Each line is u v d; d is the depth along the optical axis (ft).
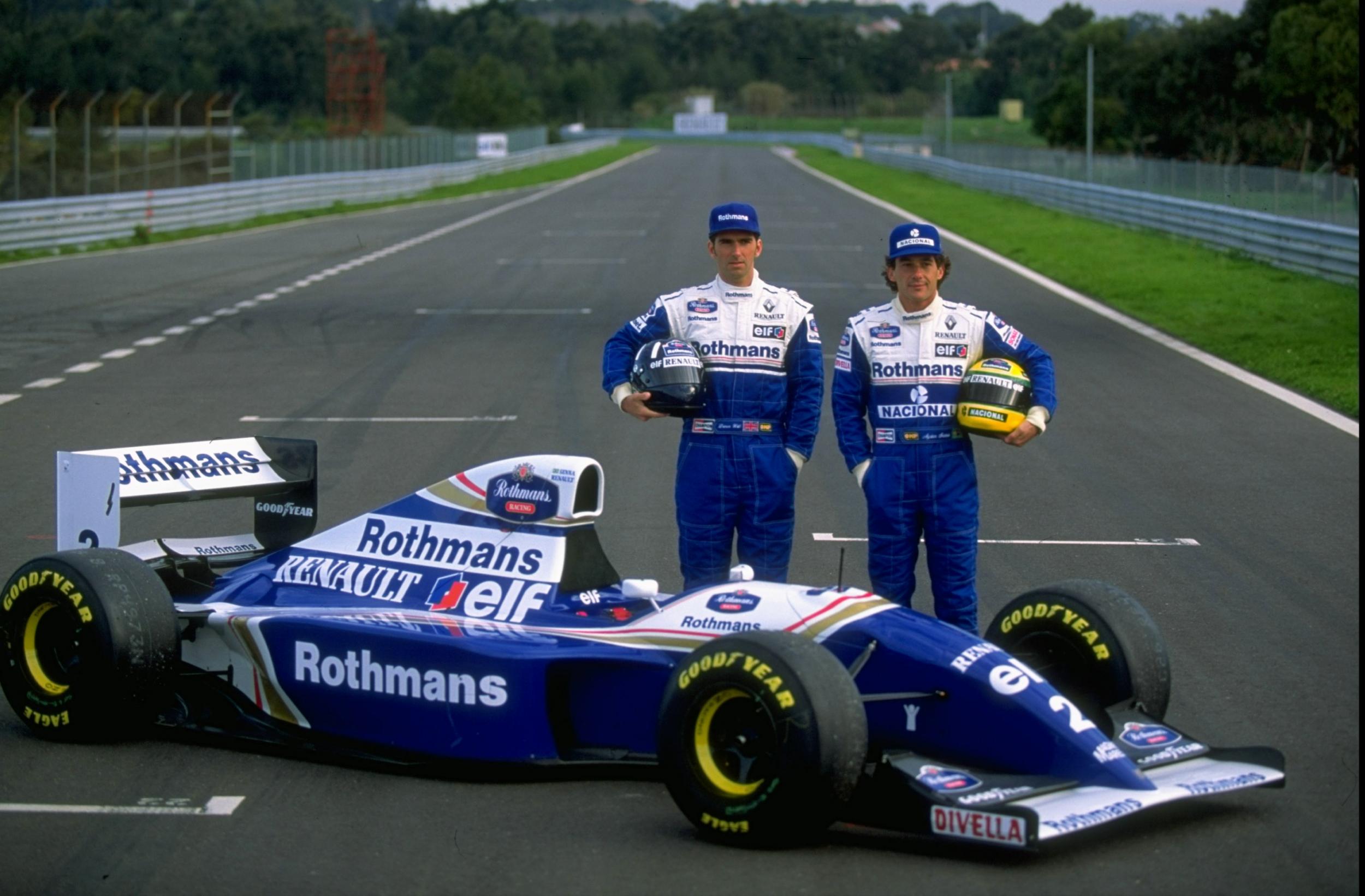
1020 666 29.71
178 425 75.77
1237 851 28.68
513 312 123.65
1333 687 38.96
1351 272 131.75
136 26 497.46
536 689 31.81
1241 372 95.40
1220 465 68.85
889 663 30.42
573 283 146.51
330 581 36.68
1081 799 27.81
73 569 34.58
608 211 262.47
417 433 73.92
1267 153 273.54
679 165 497.46
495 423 76.79
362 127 542.16
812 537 55.52
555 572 34.09
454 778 33.06
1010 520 58.23
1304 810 30.81
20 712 35.70
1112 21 399.24
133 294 134.41
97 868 28.17
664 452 70.08
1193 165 184.96
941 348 36.11
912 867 28.04
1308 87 258.37
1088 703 32.78
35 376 90.84
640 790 32.22
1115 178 224.94
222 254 176.65
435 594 35.19
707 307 37.50
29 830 30.04
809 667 27.71
